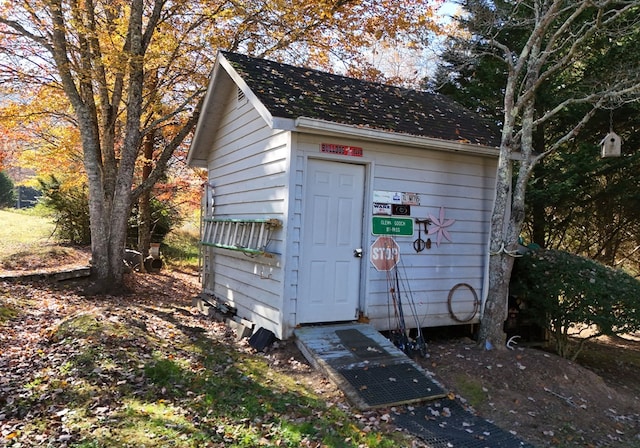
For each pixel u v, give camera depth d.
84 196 13.95
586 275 6.33
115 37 9.23
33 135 11.48
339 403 4.28
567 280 6.41
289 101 5.81
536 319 7.00
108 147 10.10
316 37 11.50
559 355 6.70
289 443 3.44
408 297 6.49
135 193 10.01
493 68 9.81
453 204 6.83
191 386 4.39
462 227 6.93
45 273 8.95
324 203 5.91
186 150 13.30
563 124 9.88
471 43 7.96
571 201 9.80
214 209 8.68
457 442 3.79
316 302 5.89
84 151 9.18
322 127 5.42
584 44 8.59
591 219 10.79
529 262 6.95
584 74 8.98
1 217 18.44
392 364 5.00
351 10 11.30
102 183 9.49
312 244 5.84
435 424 4.08
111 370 4.38
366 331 5.77
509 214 6.99
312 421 3.84
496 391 4.93
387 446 3.55
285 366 5.17
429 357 5.83
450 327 7.21
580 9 5.67
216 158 8.67
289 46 11.31
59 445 3.10
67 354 4.71
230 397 4.23
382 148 6.21
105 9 9.73
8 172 29.17
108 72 10.70
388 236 6.30
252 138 6.86
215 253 8.41
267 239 6.00
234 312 7.27
